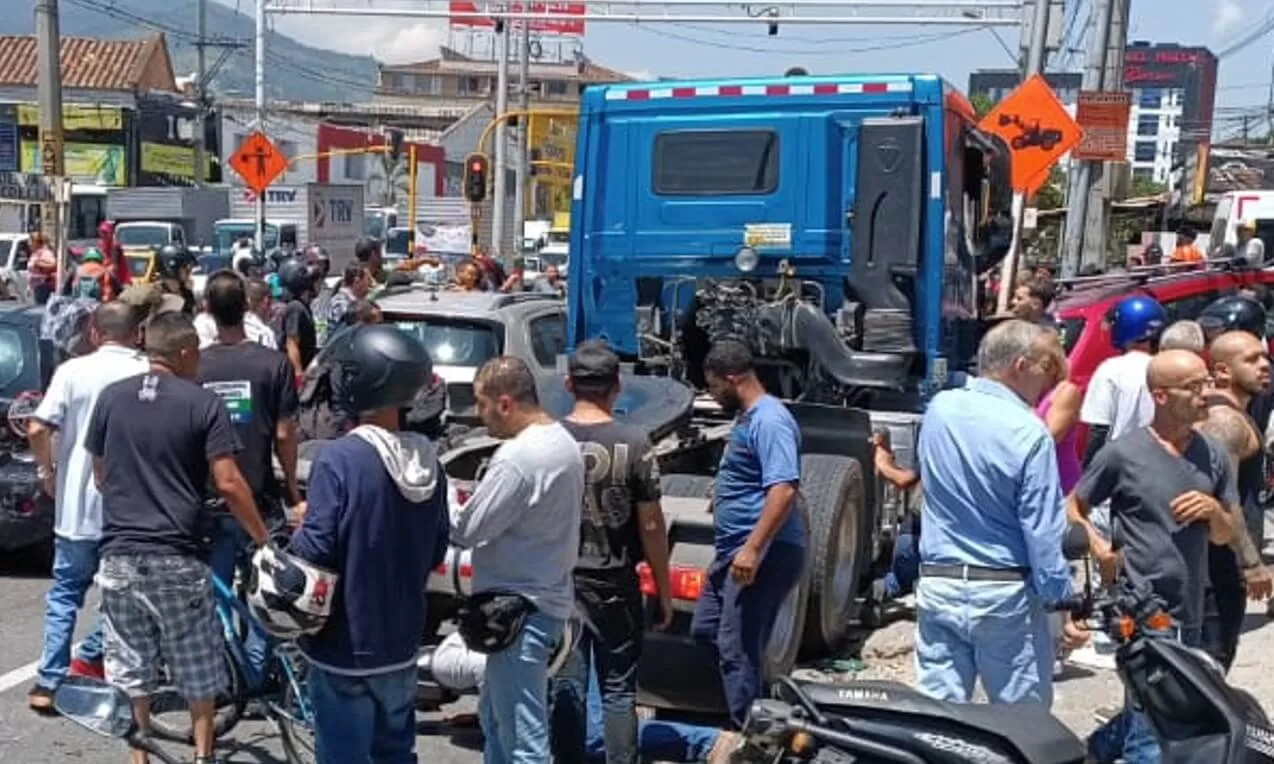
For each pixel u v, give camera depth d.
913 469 7.91
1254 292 13.00
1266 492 10.08
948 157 8.45
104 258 16.91
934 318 8.28
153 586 5.12
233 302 6.12
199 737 5.25
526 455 4.49
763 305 8.18
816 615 6.89
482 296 10.72
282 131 62.84
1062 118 12.32
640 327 8.74
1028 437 4.49
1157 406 4.89
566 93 88.00
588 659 5.16
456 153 72.50
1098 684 6.83
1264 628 7.77
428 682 5.64
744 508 5.41
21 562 9.24
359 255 13.40
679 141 8.73
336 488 3.98
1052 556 4.43
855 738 3.82
